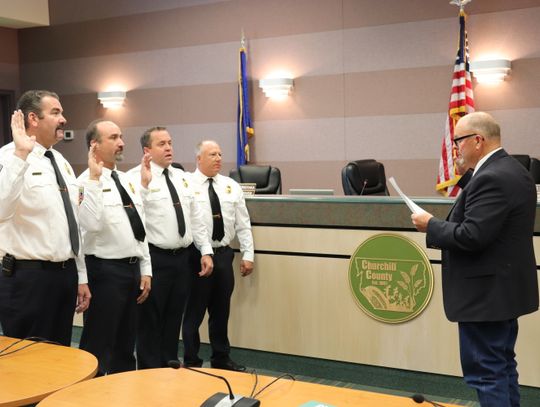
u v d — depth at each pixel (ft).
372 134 24.20
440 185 22.17
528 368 11.54
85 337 11.20
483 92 22.22
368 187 17.06
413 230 12.39
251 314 14.21
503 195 8.17
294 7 25.32
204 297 13.50
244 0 26.27
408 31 23.31
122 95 29.04
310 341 13.57
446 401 11.97
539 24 21.29
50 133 9.69
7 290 9.39
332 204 13.10
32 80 31.89
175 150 28.30
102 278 11.05
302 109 25.44
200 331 14.85
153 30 28.48
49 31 31.22
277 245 13.80
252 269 13.93
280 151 26.03
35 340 8.09
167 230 12.37
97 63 30.04
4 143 32.12
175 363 6.58
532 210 8.49
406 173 23.68
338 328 13.25
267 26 25.91
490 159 8.59
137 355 12.60
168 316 12.76
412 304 12.43
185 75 27.84
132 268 11.26
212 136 27.37
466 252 8.46
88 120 30.50
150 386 6.47
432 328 12.32
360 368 13.10
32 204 9.36
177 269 12.58
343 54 24.52
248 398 5.78
